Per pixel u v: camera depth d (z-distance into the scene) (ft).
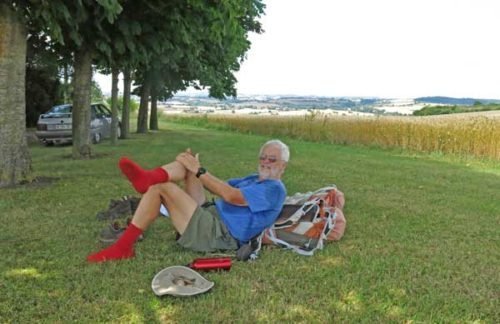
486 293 11.46
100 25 27.66
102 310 9.84
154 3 28.66
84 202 20.12
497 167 39.65
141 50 31.27
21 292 10.66
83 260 12.76
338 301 10.64
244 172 30.45
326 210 14.79
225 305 10.19
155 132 76.89
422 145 50.52
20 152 24.16
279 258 13.29
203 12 29.60
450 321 9.91
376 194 24.50
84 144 37.01
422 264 13.41
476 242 15.97
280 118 82.28
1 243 14.26
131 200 17.84
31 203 19.83
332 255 13.85
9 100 23.43
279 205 13.87
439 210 20.93
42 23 23.21
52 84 75.66
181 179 13.65
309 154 45.88
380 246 15.02
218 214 13.92
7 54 23.04
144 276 11.66
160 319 9.53
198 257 13.16
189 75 59.93
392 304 10.59
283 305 10.27
